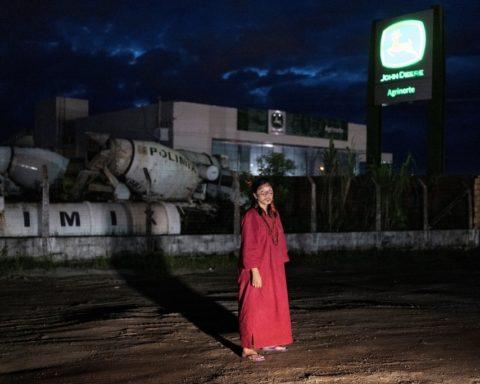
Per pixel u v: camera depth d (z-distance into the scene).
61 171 21.06
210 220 21.02
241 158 43.31
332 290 10.12
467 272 13.12
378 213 16.95
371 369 5.02
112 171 19.77
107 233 14.29
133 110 42.09
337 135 49.84
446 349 5.77
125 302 8.66
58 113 48.47
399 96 23.36
